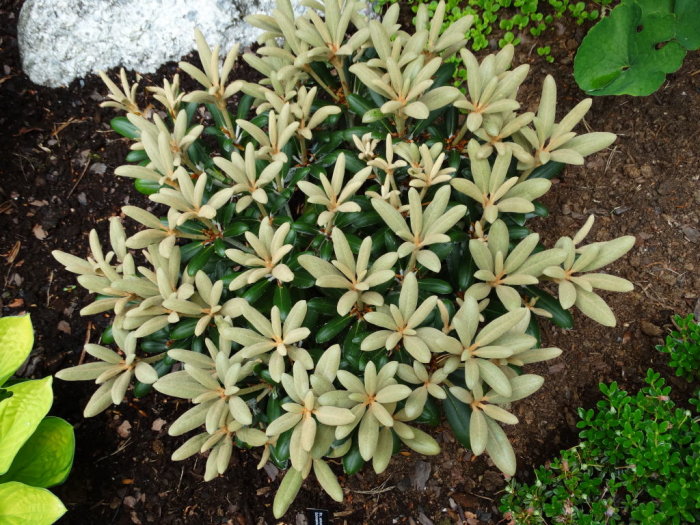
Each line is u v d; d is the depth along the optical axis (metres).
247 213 0.63
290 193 0.62
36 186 0.90
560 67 0.90
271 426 0.47
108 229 0.89
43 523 0.55
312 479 0.78
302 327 0.54
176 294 0.54
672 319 0.78
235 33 0.94
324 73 0.68
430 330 0.51
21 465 0.63
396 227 0.51
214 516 0.76
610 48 0.79
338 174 0.53
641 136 0.85
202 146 0.70
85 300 0.84
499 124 0.55
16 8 0.98
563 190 0.85
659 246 0.81
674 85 0.86
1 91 0.94
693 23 0.76
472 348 0.49
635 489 0.65
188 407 0.80
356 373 0.57
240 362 0.52
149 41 0.92
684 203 0.82
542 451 0.76
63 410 0.79
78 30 0.90
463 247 0.60
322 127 0.68
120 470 0.77
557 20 0.92
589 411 0.70
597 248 0.51
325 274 0.51
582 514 0.65
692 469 0.61
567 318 0.58
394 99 0.56
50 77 0.94
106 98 0.95
